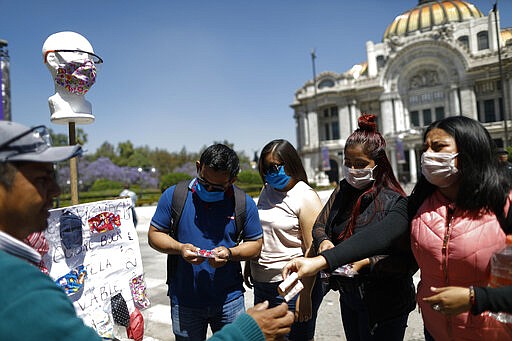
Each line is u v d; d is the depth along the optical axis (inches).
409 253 95.7
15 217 57.8
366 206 102.4
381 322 94.3
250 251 110.9
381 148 101.8
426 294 83.4
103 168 2472.9
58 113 135.3
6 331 44.3
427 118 2126.0
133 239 131.2
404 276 97.9
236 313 113.7
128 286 126.0
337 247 86.3
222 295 111.8
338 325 186.7
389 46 2272.4
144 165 3334.2
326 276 104.6
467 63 1932.8
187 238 113.0
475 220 76.2
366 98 2233.0
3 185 55.5
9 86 129.0
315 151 2333.9
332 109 2374.5
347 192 110.5
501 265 67.4
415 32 2415.1
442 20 2363.4
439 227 79.7
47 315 46.2
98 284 117.1
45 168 61.7
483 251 73.4
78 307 110.5
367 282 95.7
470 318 76.0
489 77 1893.5
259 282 124.6
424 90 2126.0
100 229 120.5
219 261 102.2
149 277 300.0
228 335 57.1
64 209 111.0
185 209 113.2
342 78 2260.1
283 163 118.6
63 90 135.3
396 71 2159.2
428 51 2052.2
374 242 87.4
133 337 121.0
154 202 1230.9
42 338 45.0
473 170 76.0
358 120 105.9
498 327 74.0
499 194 75.0
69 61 130.7
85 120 142.8
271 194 128.0
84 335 48.8
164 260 366.0
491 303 64.9
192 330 112.4
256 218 115.1
